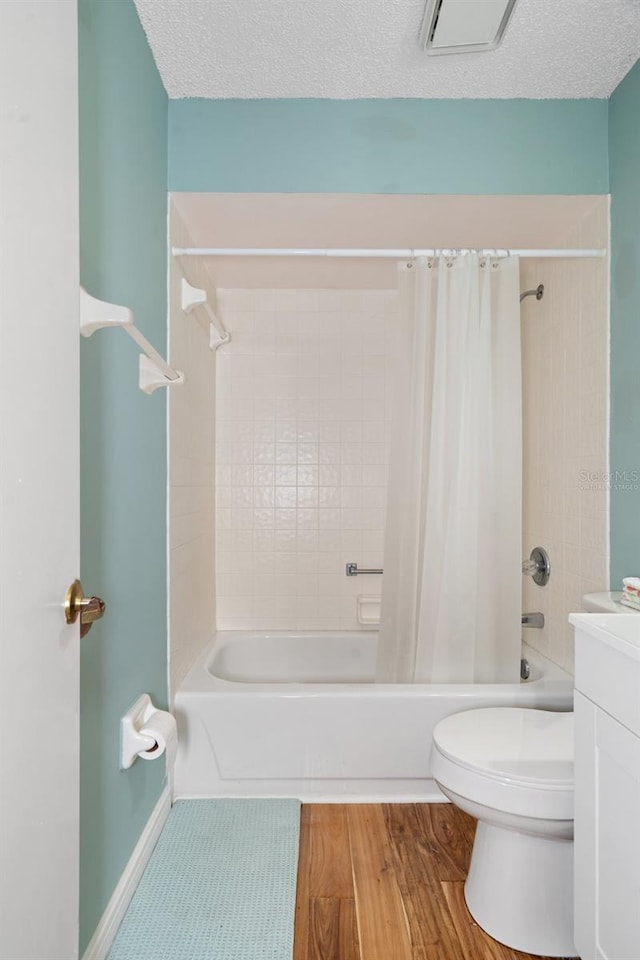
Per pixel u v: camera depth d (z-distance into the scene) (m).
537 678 2.31
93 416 1.30
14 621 0.70
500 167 2.05
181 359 2.18
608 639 1.10
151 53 1.78
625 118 1.93
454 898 1.58
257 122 2.04
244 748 2.03
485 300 2.11
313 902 1.56
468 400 2.11
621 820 1.07
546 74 1.91
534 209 2.16
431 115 2.05
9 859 0.69
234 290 3.02
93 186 1.31
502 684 2.11
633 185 1.88
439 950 1.41
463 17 1.56
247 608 3.02
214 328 2.81
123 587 1.51
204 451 2.69
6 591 0.68
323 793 2.04
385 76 1.91
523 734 1.61
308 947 1.40
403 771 2.03
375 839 1.84
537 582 2.52
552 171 2.05
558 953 1.40
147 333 1.75
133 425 1.60
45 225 0.78
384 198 2.08
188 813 1.94
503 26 1.60
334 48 1.77
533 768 1.42
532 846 1.44
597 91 2.01
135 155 1.62
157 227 1.87
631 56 1.81
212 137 2.03
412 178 2.04
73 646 0.89
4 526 0.68
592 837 1.18
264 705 2.02
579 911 1.23
